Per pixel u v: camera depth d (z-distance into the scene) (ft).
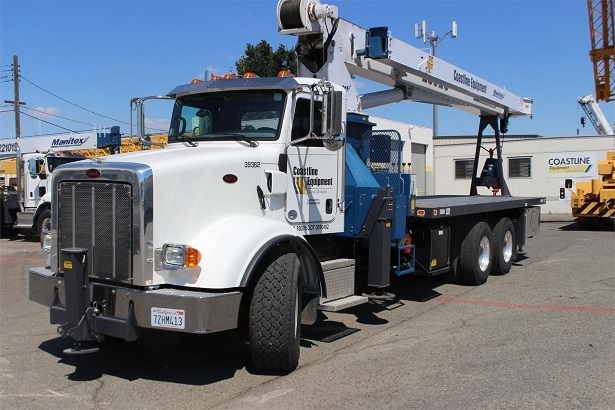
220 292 15.81
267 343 16.97
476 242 32.07
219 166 17.67
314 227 21.18
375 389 16.19
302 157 20.49
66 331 16.11
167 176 16.46
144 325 15.71
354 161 23.99
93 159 17.89
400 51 29.37
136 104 22.40
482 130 46.98
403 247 25.91
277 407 14.97
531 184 96.53
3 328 23.48
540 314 25.22
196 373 17.79
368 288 24.98
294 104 20.08
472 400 15.30
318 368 18.11
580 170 92.63
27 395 15.99
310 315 19.60
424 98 37.55
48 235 19.24
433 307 27.12
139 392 16.19
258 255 16.48
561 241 55.01
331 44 25.48
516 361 18.58
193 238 16.90
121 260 16.29
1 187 65.67
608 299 28.04
